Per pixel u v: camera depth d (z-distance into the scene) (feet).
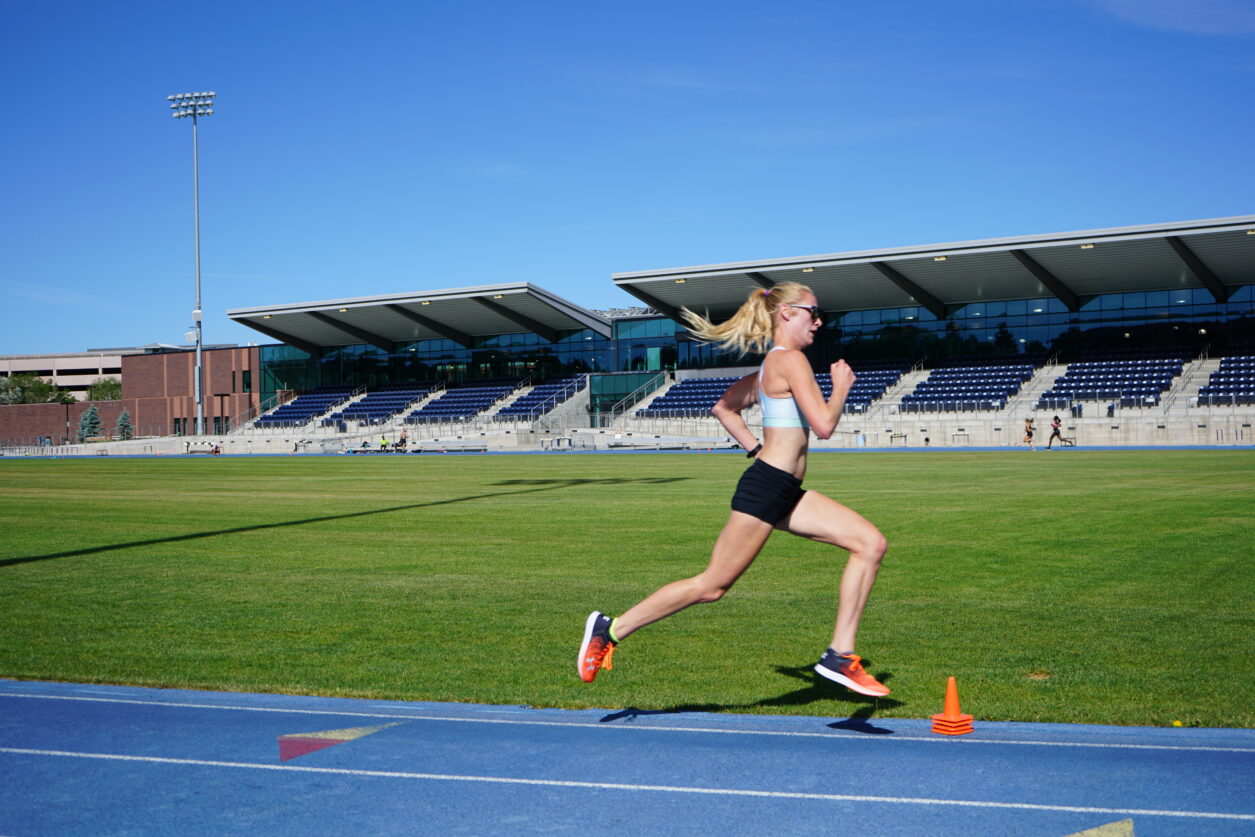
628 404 192.03
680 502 62.03
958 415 158.92
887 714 18.03
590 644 16.11
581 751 15.75
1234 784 13.88
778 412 15.51
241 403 235.61
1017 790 13.70
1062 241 142.41
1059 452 127.03
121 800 13.69
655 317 199.41
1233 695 18.90
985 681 20.25
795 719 17.67
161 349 259.19
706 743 16.17
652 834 12.26
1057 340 171.32
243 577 34.58
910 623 25.85
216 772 14.87
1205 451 121.49
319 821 12.86
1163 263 149.89
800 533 15.78
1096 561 35.04
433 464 124.57
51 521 54.44
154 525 51.96
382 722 17.65
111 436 249.34
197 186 192.13
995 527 45.19
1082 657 22.03
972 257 151.53
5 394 394.11
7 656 23.17
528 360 211.00
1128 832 12.14
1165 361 157.17
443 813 13.08
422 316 200.64
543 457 144.36
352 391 223.30
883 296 175.11
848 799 13.42
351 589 32.01
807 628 25.67
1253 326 158.71
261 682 20.79
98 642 24.67
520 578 33.88
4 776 14.74
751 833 12.25
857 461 110.01
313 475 101.55
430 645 24.22
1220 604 27.48
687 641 24.36
